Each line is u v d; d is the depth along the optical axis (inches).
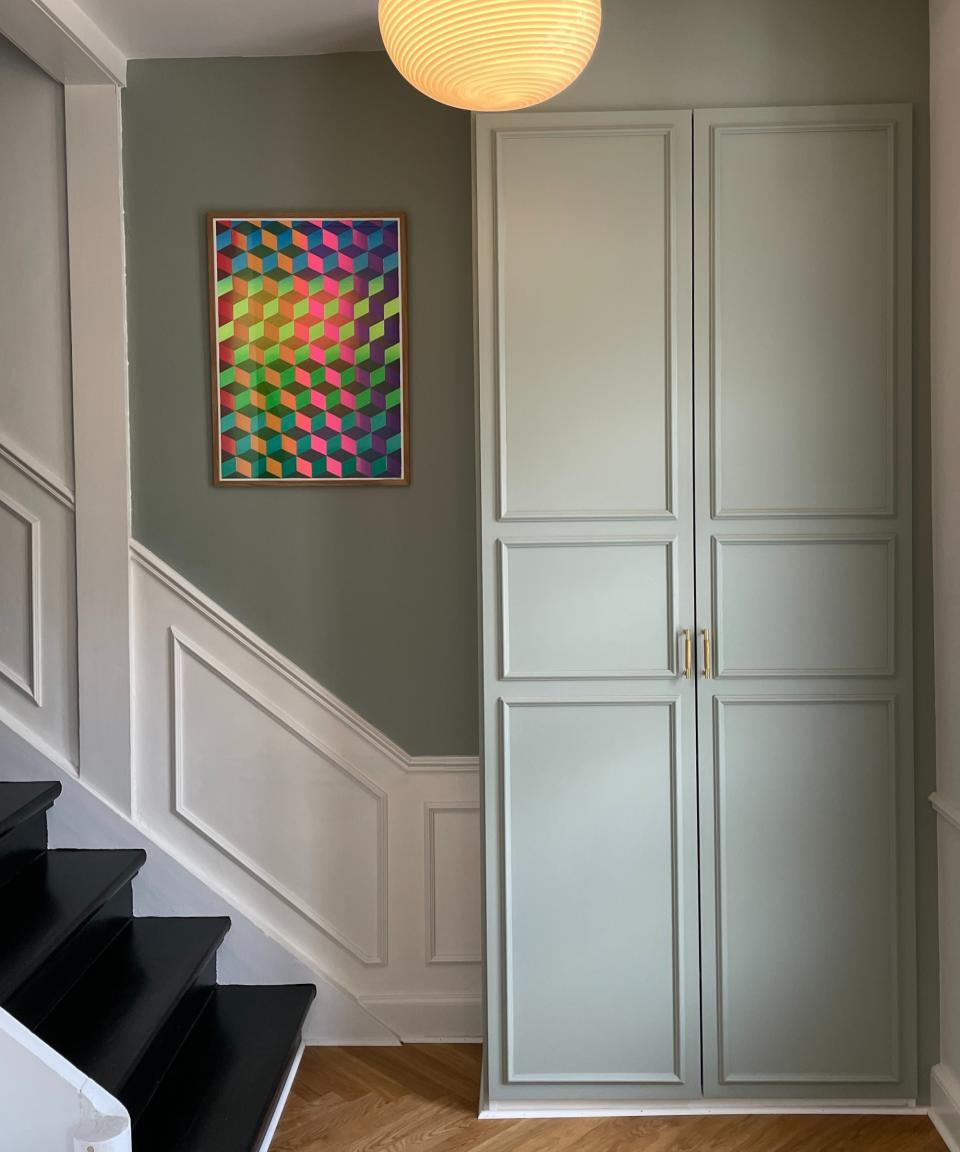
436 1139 89.7
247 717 106.4
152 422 105.5
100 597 105.2
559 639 93.1
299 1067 101.6
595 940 93.9
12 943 81.7
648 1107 94.2
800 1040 93.8
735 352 91.6
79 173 103.0
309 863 106.8
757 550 92.4
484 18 59.2
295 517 105.9
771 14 90.9
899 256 90.7
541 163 91.1
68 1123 68.9
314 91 103.4
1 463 105.8
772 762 93.1
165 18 94.9
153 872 106.0
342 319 104.3
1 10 85.7
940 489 90.4
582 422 92.2
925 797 93.4
